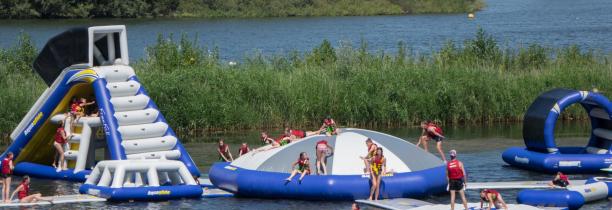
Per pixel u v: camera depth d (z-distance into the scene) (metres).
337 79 55.22
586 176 38.69
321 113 52.34
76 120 38.25
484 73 56.84
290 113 52.12
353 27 145.38
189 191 34.03
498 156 43.72
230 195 34.66
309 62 59.81
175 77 51.22
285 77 54.31
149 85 50.31
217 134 50.12
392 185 33.03
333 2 183.12
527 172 39.62
